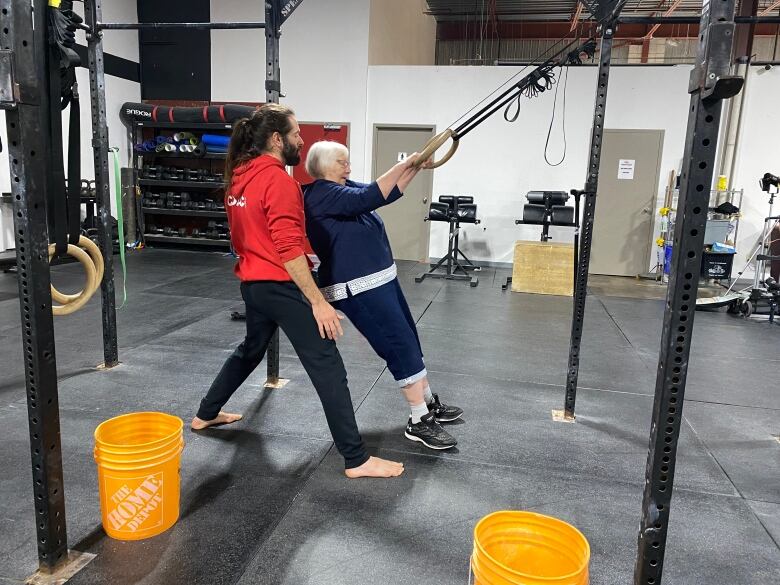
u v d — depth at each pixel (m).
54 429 1.61
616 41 11.30
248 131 2.11
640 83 7.89
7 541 1.80
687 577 1.74
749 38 7.63
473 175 8.51
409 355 2.44
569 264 6.55
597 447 2.63
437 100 8.39
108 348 3.48
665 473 1.28
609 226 8.27
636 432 2.81
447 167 8.56
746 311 5.74
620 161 8.11
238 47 8.78
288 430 2.69
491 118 8.29
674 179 7.89
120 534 1.81
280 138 2.12
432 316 5.31
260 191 2.01
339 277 2.29
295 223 2.01
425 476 2.30
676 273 1.20
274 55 3.05
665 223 7.88
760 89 7.65
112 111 8.64
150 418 2.02
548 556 1.48
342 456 2.41
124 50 8.81
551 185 8.31
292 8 3.00
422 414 2.56
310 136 8.77
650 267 8.23
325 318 2.06
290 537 1.86
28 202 1.47
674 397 1.24
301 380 3.38
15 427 2.62
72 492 2.09
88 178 8.16
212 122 8.39
